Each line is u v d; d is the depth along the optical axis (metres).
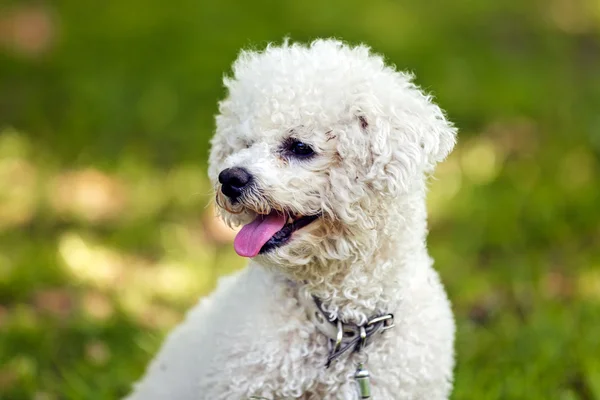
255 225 3.89
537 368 5.39
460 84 10.52
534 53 12.21
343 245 3.85
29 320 6.14
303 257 3.85
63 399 5.41
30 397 5.39
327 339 3.98
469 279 6.65
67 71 10.84
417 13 13.43
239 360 3.97
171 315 6.39
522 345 5.71
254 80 4.05
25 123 9.51
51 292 6.61
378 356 3.94
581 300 6.33
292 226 3.90
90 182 8.38
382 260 3.95
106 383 5.49
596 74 11.38
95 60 11.16
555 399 5.13
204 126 9.46
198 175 8.41
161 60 11.08
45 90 10.34
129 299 6.45
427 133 3.88
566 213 7.56
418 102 3.93
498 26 13.27
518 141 9.16
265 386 3.95
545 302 6.31
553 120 9.66
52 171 8.50
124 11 12.77
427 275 4.15
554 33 13.10
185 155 8.88
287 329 3.94
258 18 12.52
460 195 7.92
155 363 4.83
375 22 12.66
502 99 10.12
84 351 5.90
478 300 6.41
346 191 3.80
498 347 5.73
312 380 3.96
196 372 4.36
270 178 3.79
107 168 8.64
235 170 3.81
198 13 12.66
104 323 6.11
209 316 4.43
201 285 6.72
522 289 6.53
